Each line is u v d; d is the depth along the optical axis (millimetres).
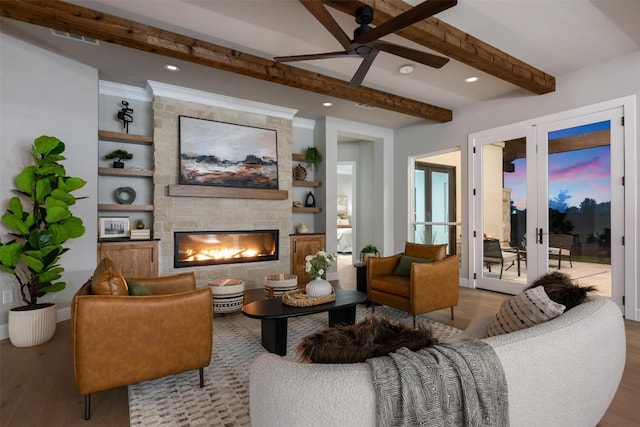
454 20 2881
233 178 4844
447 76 4105
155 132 4316
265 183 5109
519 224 4535
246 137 4980
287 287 3746
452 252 5594
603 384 1233
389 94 4676
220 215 4766
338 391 775
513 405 920
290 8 2754
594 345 1177
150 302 1919
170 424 1748
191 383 2180
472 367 891
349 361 905
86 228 3689
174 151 4449
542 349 1015
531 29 3037
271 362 899
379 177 6559
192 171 4531
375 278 3861
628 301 3527
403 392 792
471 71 3961
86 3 2678
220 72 3939
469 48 3105
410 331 1056
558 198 4141
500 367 920
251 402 904
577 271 3934
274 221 5230
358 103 5059
